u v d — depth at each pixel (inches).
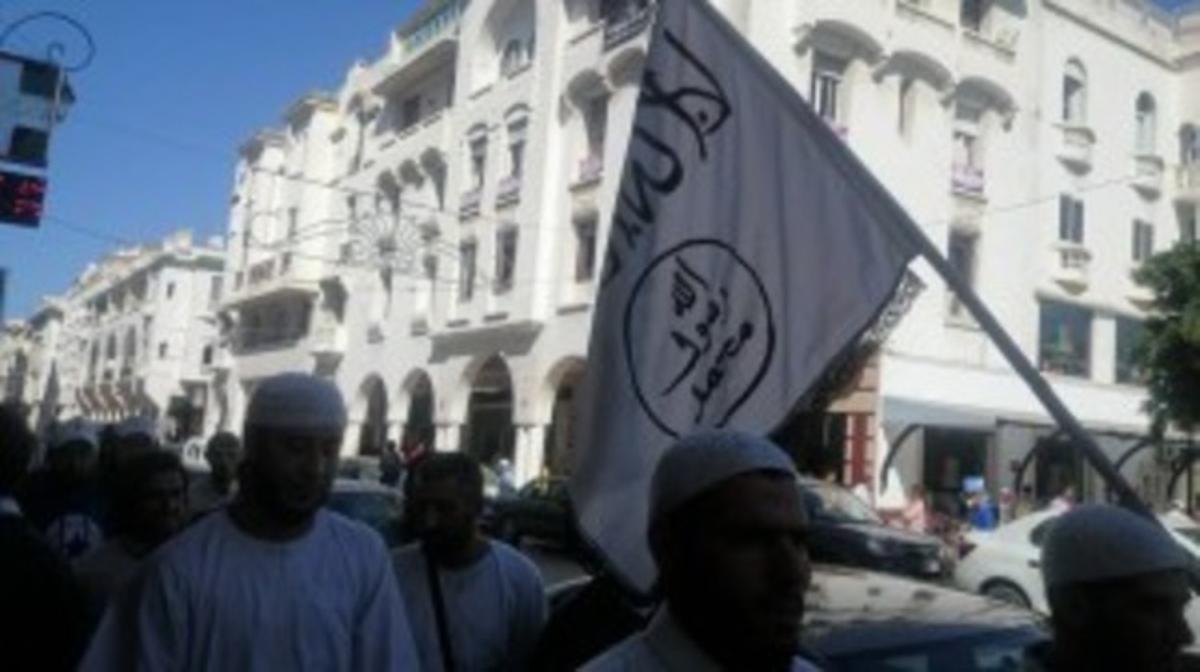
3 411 142.3
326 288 1572.3
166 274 2466.8
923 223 1020.5
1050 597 96.2
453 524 154.1
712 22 148.5
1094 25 1175.6
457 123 1300.4
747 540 73.9
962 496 925.2
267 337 1771.7
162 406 2434.8
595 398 145.2
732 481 74.5
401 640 124.6
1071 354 1111.0
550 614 164.7
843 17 968.9
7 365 4276.6
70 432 230.8
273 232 1823.3
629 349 144.7
